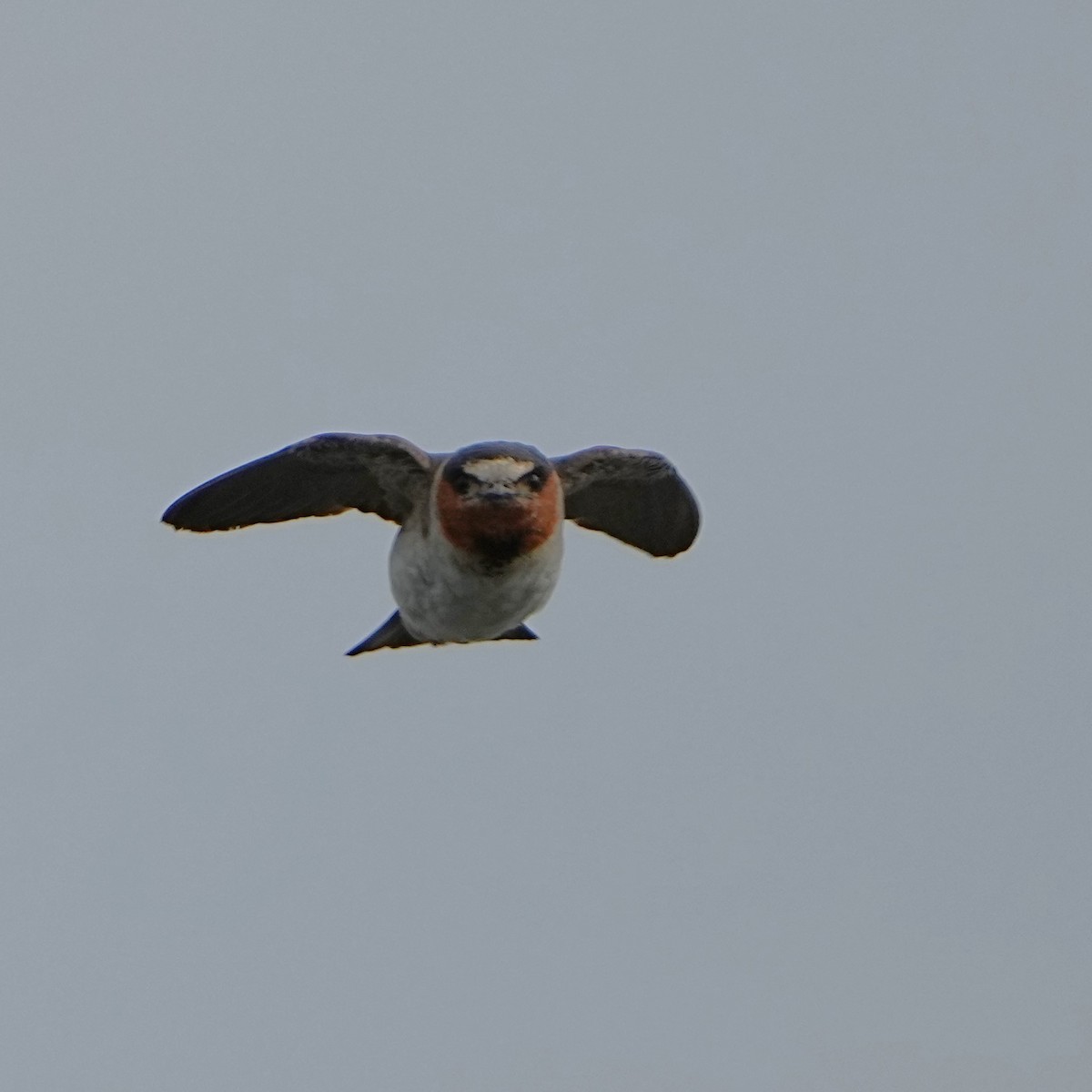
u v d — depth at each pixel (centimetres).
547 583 1652
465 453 1617
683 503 1752
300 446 1638
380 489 1684
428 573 1650
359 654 1795
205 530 1702
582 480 1709
